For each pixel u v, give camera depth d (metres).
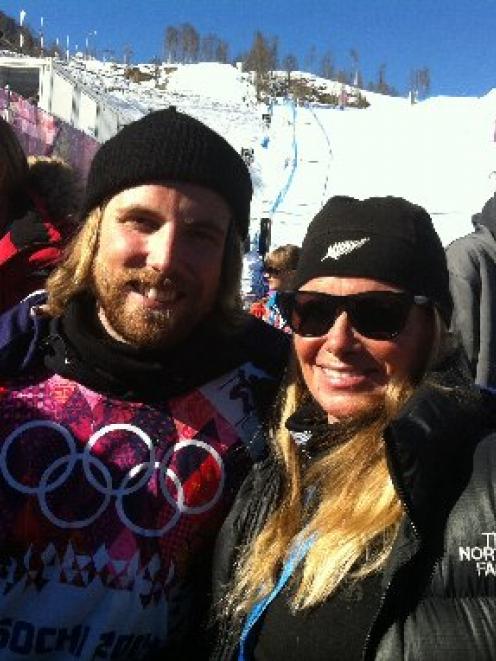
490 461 1.21
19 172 2.05
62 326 1.68
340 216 1.50
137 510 1.57
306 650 1.31
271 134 13.96
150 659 1.59
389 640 1.17
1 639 1.52
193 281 1.63
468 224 12.30
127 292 1.62
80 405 1.61
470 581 1.15
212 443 1.65
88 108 16.94
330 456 1.45
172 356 1.66
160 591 1.57
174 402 1.66
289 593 1.37
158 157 1.58
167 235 1.59
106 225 1.64
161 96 24.30
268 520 1.50
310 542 1.38
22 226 1.97
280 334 1.88
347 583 1.30
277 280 5.70
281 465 1.56
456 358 1.46
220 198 1.66
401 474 1.23
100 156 1.67
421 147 13.25
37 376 1.65
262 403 1.73
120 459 1.59
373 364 1.45
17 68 16.48
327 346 1.48
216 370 1.69
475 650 1.11
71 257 1.72
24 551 1.53
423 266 1.46
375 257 1.43
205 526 1.62
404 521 1.24
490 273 3.07
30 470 1.56
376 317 1.43
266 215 13.37
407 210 1.48
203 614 1.61
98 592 1.53
